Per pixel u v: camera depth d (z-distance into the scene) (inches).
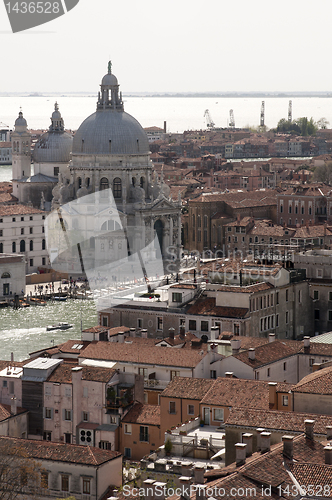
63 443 5836.6
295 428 5118.1
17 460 5634.8
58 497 5654.5
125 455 6461.6
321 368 6717.5
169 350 7086.6
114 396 6525.6
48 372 6727.4
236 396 6058.1
